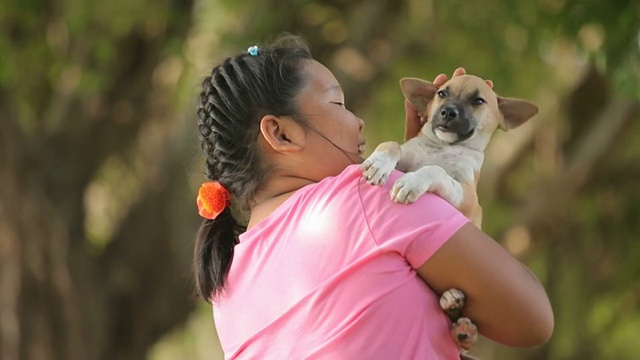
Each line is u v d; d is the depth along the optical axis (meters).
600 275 15.18
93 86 11.36
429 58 12.29
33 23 11.38
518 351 15.41
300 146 3.88
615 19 9.01
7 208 11.28
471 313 3.62
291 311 3.60
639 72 8.93
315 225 3.62
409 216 3.54
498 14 10.59
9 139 11.31
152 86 12.35
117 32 11.66
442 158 4.37
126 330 12.28
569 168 13.25
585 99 13.64
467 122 4.41
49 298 11.39
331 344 3.49
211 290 3.94
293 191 3.88
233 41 10.83
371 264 3.51
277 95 3.88
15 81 11.31
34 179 11.54
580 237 14.91
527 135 13.94
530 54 11.62
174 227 12.10
